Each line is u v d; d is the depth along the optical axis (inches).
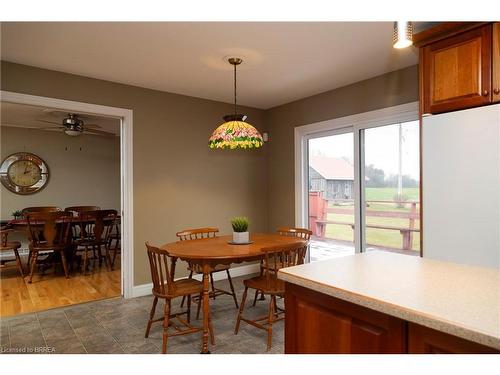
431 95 93.5
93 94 139.5
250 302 142.2
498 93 80.5
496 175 78.7
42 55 115.8
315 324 53.7
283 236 137.6
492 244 79.3
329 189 166.9
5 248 175.8
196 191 170.7
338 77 141.8
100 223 200.4
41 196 257.1
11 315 127.1
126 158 148.6
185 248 110.0
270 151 197.0
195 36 102.5
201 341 105.0
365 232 149.3
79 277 183.3
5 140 244.4
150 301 143.1
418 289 47.8
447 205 87.4
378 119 140.9
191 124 169.3
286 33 101.1
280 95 168.9
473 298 44.1
